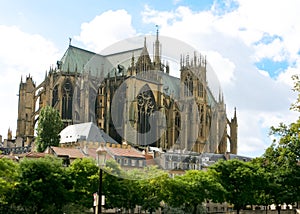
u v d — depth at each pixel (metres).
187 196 124.69
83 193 113.75
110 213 125.06
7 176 107.56
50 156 122.50
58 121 195.12
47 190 108.12
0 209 107.75
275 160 149.38
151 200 120.31
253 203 156.25
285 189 153.00
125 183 114.44
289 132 138.38
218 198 140.75
